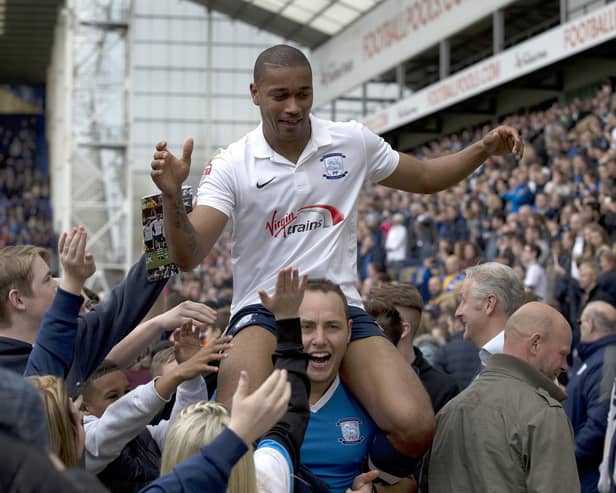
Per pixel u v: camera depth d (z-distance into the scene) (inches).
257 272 141.9
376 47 976.3
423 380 190.4
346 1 985.5
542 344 143.5
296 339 114.4
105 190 938.7
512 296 163.6
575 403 199.6
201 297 646.5
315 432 133.4
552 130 605.3
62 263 124.4
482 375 143.5
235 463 89.4
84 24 932.0
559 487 131.3
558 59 651.5
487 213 576.7
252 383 131.3
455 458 138.2
